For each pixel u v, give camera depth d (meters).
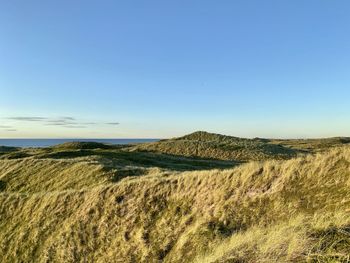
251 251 8.70
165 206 17.91
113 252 16.95
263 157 72.94
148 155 58.91
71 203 23.14
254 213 13.62
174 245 14.76
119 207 19.73
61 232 20.92
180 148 84.56
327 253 7.19
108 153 58.34
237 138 114.00
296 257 7.45
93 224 19.81
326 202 11.77
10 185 41.38
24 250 21.75
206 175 17.97
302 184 13.46
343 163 13.12
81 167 39.41
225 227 13.75
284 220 12.08
